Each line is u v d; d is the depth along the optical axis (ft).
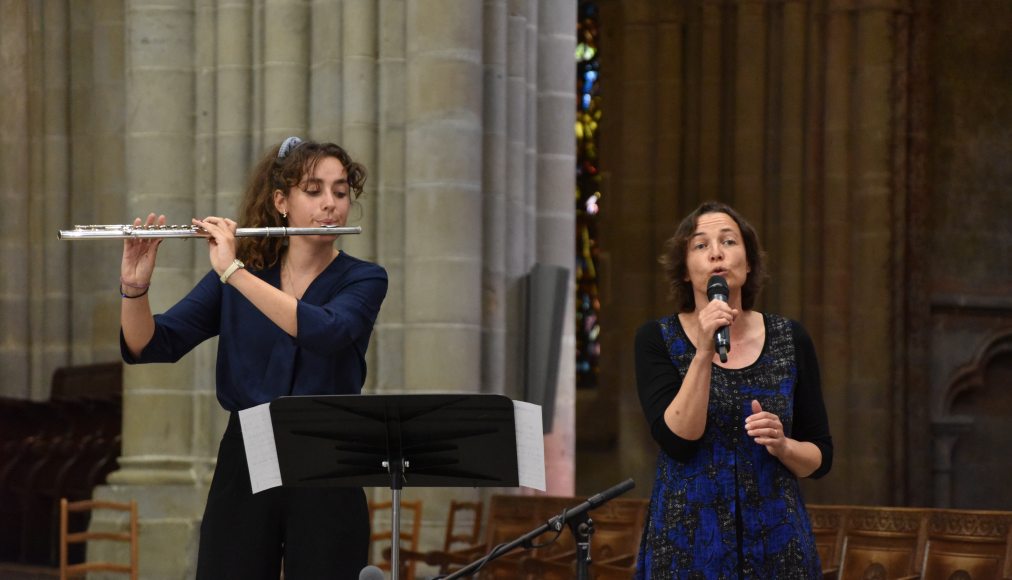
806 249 76.74
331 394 17.71
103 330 58.75
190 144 43.83
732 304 17.94
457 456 17.66
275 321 17.15
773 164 77.51
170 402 43.65
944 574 28.91
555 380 43.65
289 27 42.65
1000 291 78.74
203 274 43.34
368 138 41.55
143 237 17.58
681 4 79.61
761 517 17.08
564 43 46.39
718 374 17.53
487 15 42.78
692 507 17.15
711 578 16.97
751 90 77.46
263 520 17.65
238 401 17.85
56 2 61.00
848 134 76.59
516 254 43.70
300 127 42.63
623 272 79.92
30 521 53.42
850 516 30.94
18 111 61.67
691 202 79.15
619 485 18.38
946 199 78.54
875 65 76.33
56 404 54.29
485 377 42.06
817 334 76.43
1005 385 79.15
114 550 43.01
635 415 78.33
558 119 46.19
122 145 57.16
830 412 75.97
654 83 79.87
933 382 77.71
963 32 79.05
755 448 17.29
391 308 41.37
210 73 43.78
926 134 77.10
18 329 61.26
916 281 76.48
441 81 40.68
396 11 41.70
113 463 49.60
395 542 17.65
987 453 78.64
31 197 61.52
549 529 18.39
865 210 76.28
